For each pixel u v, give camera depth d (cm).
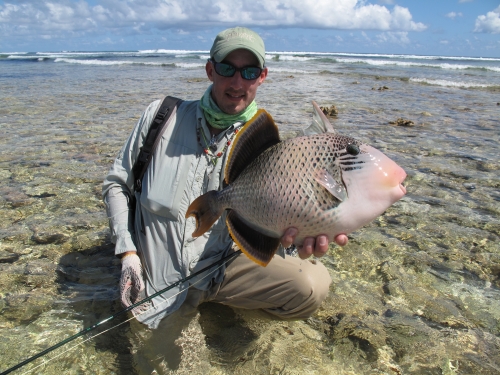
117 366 242
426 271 359
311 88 1612
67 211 451
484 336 281
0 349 254
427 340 276
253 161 221
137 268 259
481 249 396
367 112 1102
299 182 208
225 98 250
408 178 580
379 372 251
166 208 253
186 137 261
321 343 273
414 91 1611
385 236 420
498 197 518
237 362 252
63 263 354
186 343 254
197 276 259
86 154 655
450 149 728
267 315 291
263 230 223
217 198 224
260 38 252
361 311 306
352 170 208
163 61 3659
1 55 4478
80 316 286
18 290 315
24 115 985
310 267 272
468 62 4456
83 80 1905
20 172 566
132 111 1057
